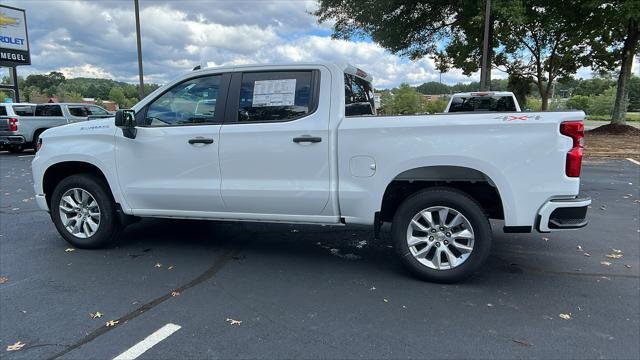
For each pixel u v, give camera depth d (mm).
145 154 4836
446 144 3986
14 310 3701
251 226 6305
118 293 4031
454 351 3076
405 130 4062
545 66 27094
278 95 4500
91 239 5195
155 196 4867
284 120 4441
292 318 3551
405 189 4469
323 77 4414
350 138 4207
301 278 4387
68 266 4719
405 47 21953
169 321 3500
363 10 19672
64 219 5270
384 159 4137
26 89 72625
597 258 4941
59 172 5461
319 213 4445
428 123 4012
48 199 5457
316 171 4340
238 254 5113
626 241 5551
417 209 4180
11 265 4750
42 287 4168
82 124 5227
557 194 3867
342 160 4258
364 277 4414
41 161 5258
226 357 3010
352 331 3348
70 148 5102
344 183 4285
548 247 5340
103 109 19500
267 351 3080
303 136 4312
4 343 3201
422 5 19891
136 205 4992
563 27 20250
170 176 4797
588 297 3938
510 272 4539
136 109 4914
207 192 4672
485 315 3598
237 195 4586
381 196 4207
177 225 6336
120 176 4961
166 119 4852
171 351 3080
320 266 4730
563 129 3826
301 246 5414
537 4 17734
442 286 4188
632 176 10594
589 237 5727
